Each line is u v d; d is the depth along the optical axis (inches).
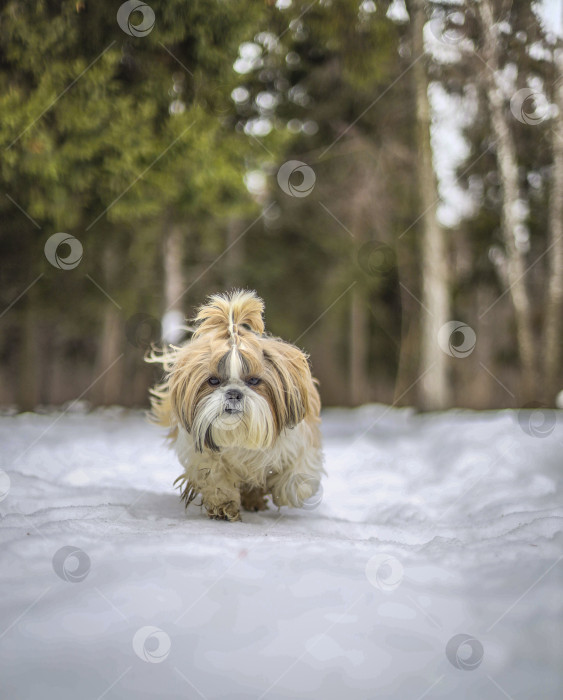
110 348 725.3
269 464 167.0
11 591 100.9
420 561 119.0
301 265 780.0
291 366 167.8
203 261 708.0
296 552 119.1
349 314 863.1
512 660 85.8
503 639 90.7
